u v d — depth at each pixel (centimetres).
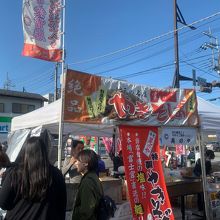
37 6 696
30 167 294
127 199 666
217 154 3412
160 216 645
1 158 485
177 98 739
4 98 3791
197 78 2156
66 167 583
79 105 608
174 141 723
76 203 413
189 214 867
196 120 763
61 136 595
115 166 927
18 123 885
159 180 664
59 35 711
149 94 696
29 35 684
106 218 412
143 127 677
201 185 852
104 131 983
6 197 295
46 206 298
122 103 654
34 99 3953
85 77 619
